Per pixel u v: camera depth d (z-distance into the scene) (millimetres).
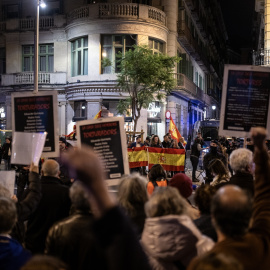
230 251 2000
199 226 3475
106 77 25344
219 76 61250
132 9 25406
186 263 2797
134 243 1476
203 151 18719
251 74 5133
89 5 25578
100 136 5117
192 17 36688
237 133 5168
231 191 2240
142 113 25562
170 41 28266
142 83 20906
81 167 1274
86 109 26484
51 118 5297
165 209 2932
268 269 2025
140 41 25359
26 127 5344
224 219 2164
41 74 27797
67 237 2871
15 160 4406
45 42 28375
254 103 5141
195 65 40188
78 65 26891
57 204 4418
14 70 28984
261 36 31078
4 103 30266
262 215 2365
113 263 1421
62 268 1614
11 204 2936
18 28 28812
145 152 13258
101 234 1414
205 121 25781
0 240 2814
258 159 2545
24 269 1583
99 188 1339
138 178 3506
